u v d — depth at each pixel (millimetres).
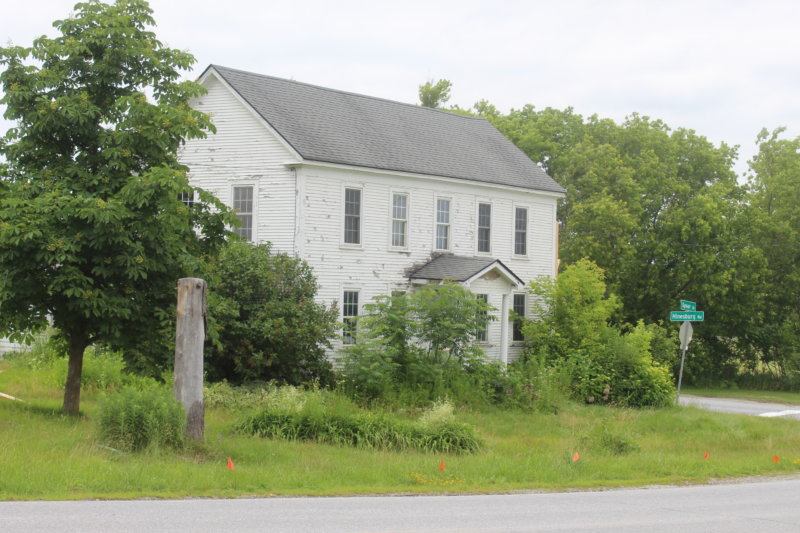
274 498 12031
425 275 32344
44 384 24359
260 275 26141
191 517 10164
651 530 10719
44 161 18281
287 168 29406
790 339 53938
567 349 35312
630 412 29500
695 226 50875
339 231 30297
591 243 49094
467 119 40906
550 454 18359
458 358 29297
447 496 13148
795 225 54719
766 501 13781
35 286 16906
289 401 20578
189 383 15305
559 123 60094
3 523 9328
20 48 17859
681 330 31281
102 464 12992
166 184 16859
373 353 26766
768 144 60344
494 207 36188
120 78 18516
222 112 30641
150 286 18203
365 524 10273
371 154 31703
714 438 23391
